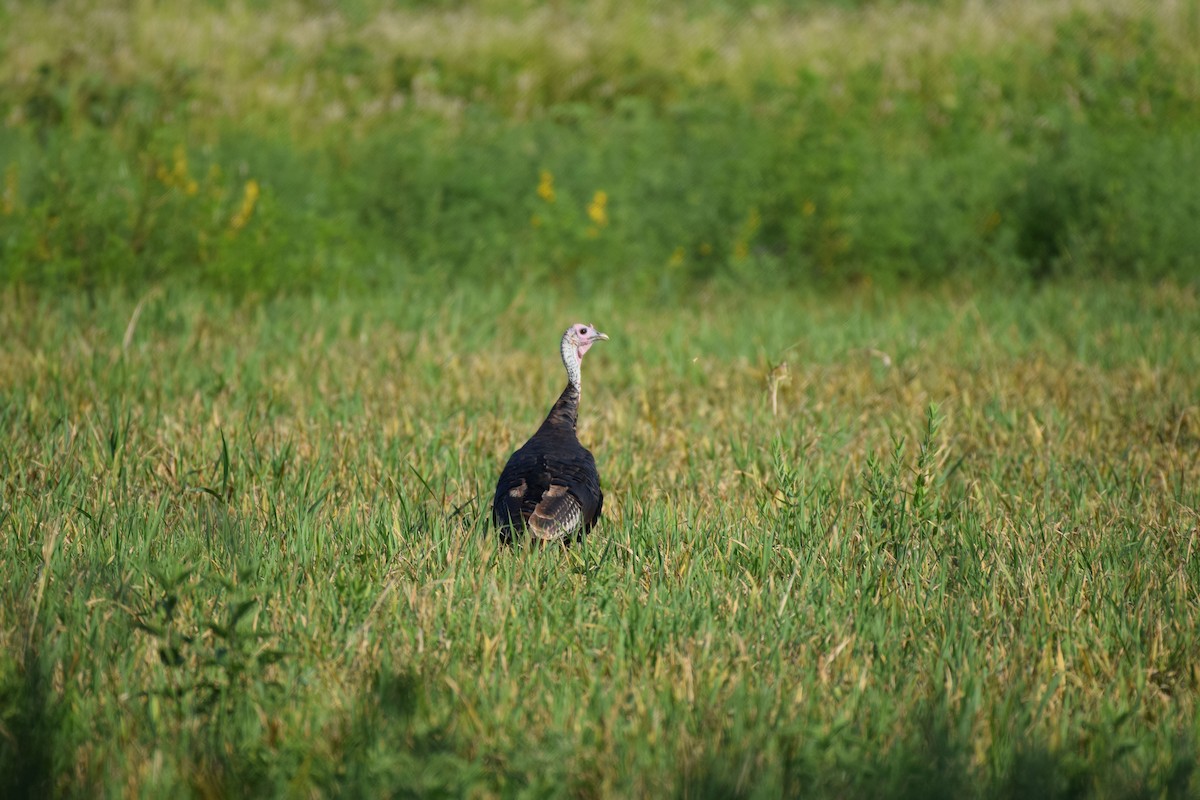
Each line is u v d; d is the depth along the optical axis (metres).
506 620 14.65
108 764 11.67
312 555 16.83
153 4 63.31
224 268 36.62
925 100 58.19
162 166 40.25
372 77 60.06
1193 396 28.22
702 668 13.65
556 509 17.33
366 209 44.41
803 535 18.22
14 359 28.44
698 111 51.12
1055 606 15.74
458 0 70.38
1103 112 53.72
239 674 13.11
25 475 20.34
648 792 11.38
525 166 45.78
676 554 17.20
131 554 16.72
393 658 13.66
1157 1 63.28
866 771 11.45
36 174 40.25
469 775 11.06
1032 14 64.44
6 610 14.67
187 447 22.56
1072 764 11.61
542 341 33.94
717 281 43.09
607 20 66.81
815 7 70.88
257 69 59.94
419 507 19.61
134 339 31.47
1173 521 19.34
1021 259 44.88
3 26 59.38
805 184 45.31
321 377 28.38
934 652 14.26
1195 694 13.66
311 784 11.30
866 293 43.47
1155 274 42.62
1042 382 29.41
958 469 22.45
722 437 24.48
